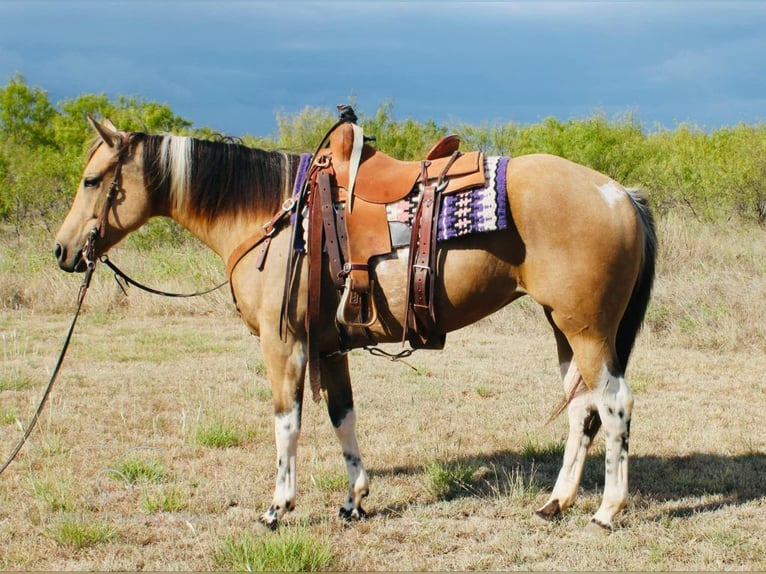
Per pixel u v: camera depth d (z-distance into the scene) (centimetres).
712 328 943
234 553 389
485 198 399
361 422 650
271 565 380
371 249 411
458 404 711
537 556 399
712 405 692
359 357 911
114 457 558
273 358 429
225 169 451
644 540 414
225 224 453
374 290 415
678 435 605
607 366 407
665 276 1116
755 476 511
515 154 2116
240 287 440
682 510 455
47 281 1243
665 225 1326
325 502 480
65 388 764
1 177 1988
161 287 1225
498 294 415
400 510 467
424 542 420
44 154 2420
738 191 1748
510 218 401
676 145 2673
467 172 407
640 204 432
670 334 962
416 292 405
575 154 1836
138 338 1005
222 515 457
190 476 518
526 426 638
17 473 525
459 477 500
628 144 1852
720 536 414
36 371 832
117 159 460
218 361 889
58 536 416
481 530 434
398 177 418
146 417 666
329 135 436
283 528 418
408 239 407
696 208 1756
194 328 1087
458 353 933
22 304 1226
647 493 485
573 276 397
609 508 421
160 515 457
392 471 534
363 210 414
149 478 514
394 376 817
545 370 843
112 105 3262
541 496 482
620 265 402
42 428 625
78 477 516
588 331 404
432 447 583
